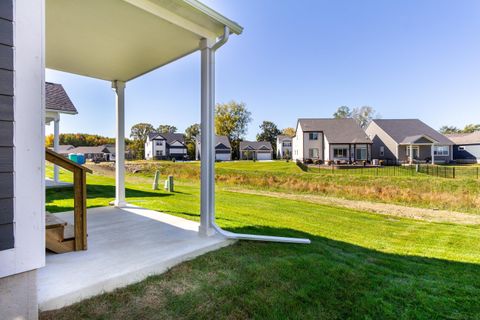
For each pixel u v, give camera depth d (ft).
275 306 6.39
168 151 141.49
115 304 6.00
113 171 63.16
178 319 5.63
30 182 5.06
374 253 11.99
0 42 4.68
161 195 25.22
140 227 11.88
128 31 10.13
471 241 15.52
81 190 8.60
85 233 8.75
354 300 6.99
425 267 10.41
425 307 6.93
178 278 7.41
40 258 5.15
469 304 7.23
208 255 9.13
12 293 4.67
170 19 9.27
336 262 9.65
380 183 38.19
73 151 148.87
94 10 8.57
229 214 18.31
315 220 18.74
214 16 9.71
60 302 5.76
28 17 5.06
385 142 83.66
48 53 12.21
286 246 10.91
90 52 12.11
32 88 5.10
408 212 26.43
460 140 88.07
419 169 57.57
